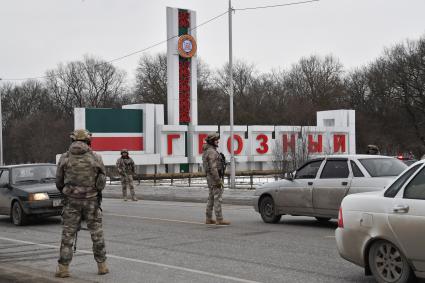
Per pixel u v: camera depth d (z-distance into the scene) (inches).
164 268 405.1
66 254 356.5
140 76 4352.9
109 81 4714.6
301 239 528.1
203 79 4308.6
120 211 866.1
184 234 581.0
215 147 652.7
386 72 3501.5
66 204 358.6
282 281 355.6
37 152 4141.2
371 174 559.2
